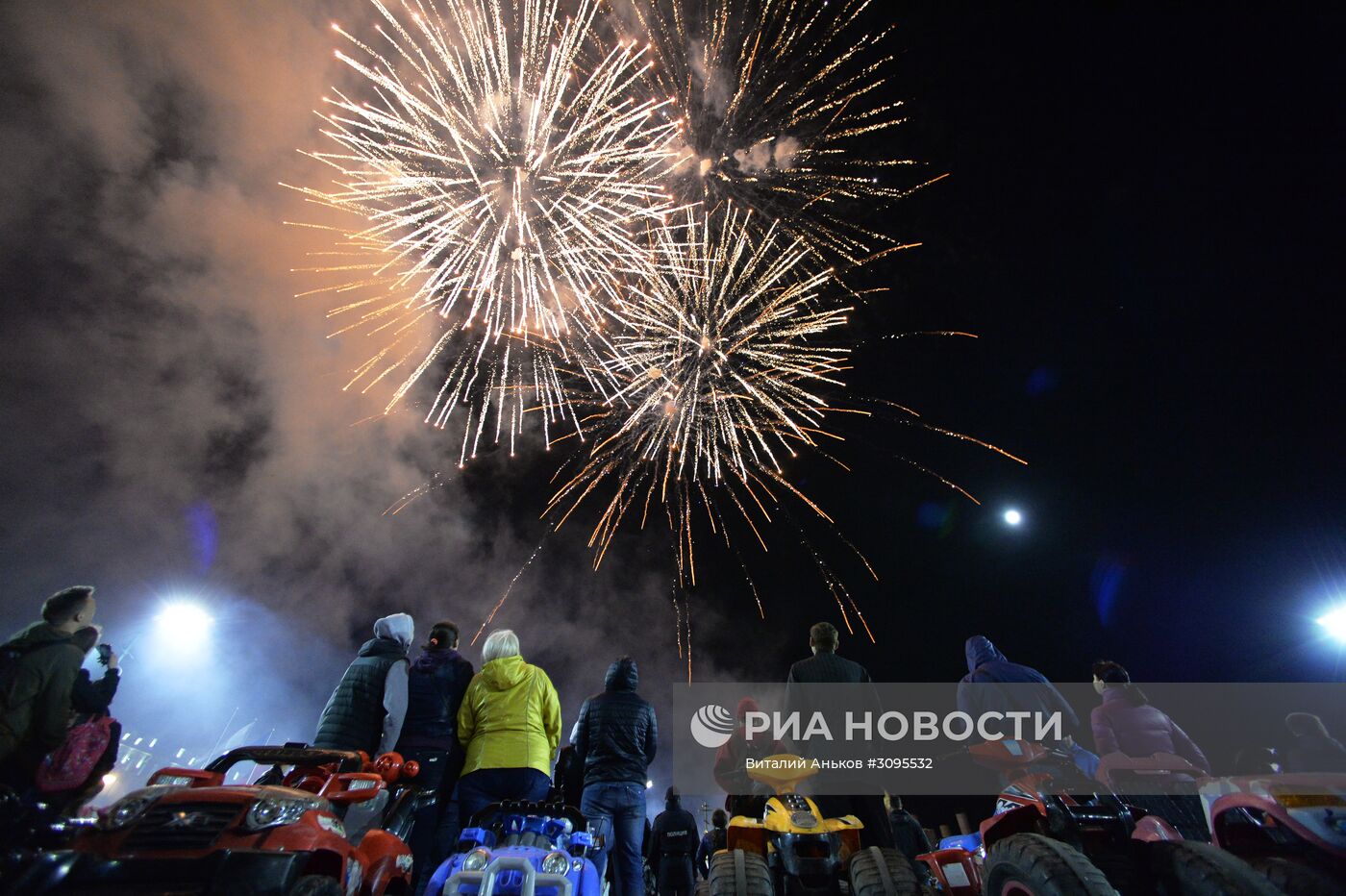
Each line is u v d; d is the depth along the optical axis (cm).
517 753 532
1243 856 412
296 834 326
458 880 388
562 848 452
